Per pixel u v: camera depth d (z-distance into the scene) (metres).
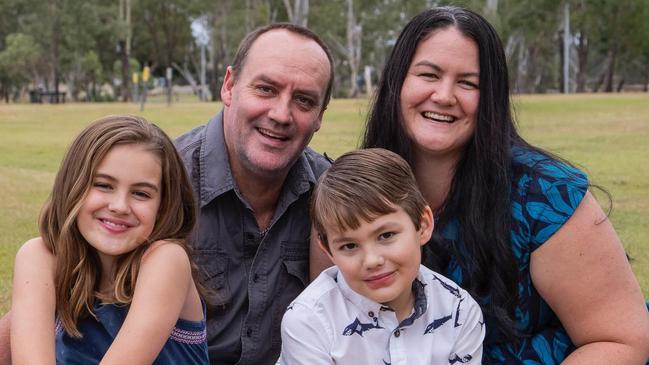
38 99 50.38
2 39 56.97
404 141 3.08
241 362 3.19
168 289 2.66
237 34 52.81
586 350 2.75
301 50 3.12
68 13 51.25
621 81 62.59
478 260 2.89
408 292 2.77
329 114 23.05
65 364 2.73
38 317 2.61
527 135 14.52
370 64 62.34
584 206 2.77
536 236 2.79
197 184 3.19
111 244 2.68
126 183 2.68
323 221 2.72
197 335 2.85
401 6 53.41
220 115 3.30
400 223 2.66
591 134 15.03
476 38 2.92
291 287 3.25
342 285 2.78
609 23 51.66
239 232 3.19
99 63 55.91
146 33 61.88
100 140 2.68
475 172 2.91
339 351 2.73
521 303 2.88
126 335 2.56
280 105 3.07
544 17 49.50
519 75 53.75
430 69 2.95
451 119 2.96
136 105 37.38
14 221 6.95
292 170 3.25
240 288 3.19
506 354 2.93
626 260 2.79
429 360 2.73
